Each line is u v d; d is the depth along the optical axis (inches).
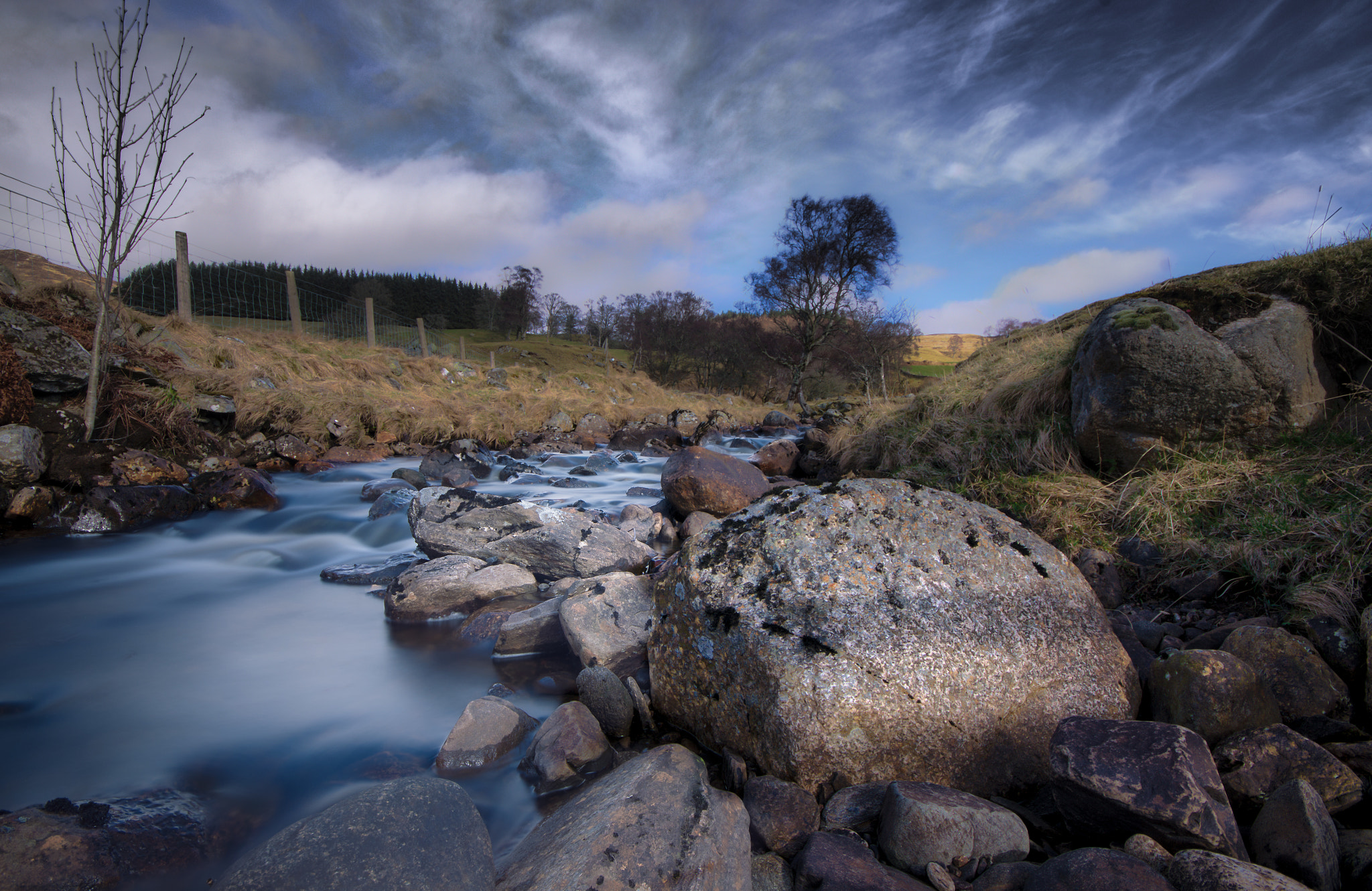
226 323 624.4
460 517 206.8
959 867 73.3
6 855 75.4
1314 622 108.2
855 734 90.5
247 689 135.9
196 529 253.4
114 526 237.9
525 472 418.6
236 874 64.9
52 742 113.8
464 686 138.0
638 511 254.4
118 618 174.1
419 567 186.7
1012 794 92.3
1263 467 163.9
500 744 109.3
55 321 299.3
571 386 924.0
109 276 257.8
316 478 357.1
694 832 74.6
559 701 130.2
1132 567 154.1
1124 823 74.7
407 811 71.5
